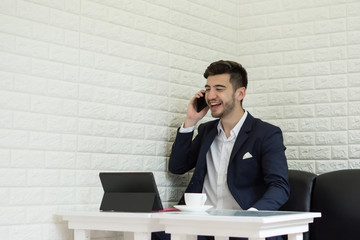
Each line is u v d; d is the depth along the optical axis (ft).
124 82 12.44
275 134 12.07
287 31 14.82
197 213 9.28
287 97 14.65
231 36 15.40
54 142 11.00
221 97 12.33
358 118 13.73
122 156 12.31
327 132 14.07
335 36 14.16
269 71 14.98
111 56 12.18
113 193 10.34
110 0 12.23
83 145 11.52
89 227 10.19
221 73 12.42
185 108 13.93
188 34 14.14
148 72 13.02
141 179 9.93
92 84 11.75
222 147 12.56
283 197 11.35
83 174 11.49
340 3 14.15
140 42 12.87
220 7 15.12
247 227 8.32
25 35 10.62
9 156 10.28
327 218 12.25
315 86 14.32
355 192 12.08
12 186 10.31
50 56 11.02
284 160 11.86
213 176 12.60
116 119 12.22
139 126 12.74
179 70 13.83
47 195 10.84
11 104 10.36
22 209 10.43
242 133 12.26
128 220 9.62
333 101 14.06
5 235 10.18
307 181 12.77
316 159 14.14
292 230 9.11
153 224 9.57
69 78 11.34
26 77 10.61
